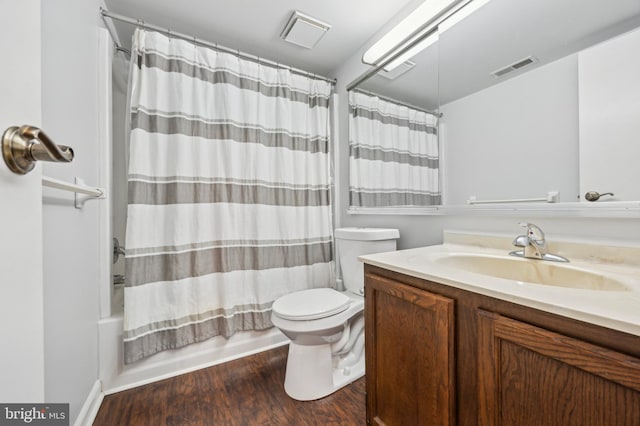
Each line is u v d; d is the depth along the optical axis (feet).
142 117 4.76
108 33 4.69
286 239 6.03
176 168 4.94
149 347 4.67
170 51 5.06
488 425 2.18
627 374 1.49
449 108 4.38
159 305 4.82
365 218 6.18
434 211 4.62
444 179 4.47
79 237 3.63
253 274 5.69
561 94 3.12
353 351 5.09
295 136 6.29
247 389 4.48
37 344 1.49
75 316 3.45
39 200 1.53
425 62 4.77
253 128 5.73
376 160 5.84
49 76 2.92
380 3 4.90
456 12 4.22
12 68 1.35
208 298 5.20
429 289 2.69
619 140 2.68
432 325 2.60
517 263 3.21
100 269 4.56
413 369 2.83
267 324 5.73
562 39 3.11
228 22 5.36
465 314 2.36
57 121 3.10
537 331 1.86
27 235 1.43
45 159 1.43
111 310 4.78
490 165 3.83
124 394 4.36
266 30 5.60
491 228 3.83
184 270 4.96
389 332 3.15
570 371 1.72
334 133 7.00
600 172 2.80
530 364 1.92
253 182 5.73
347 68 6.68
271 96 6.04
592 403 1.63
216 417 3.85
